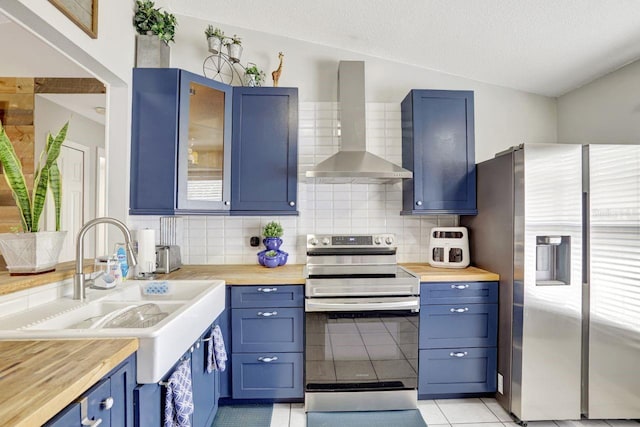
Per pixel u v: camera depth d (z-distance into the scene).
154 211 2.08
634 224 1.93
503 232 2.10
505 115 2.79
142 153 2.08
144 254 2.02
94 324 1.21
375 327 2.08
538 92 2.78
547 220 1.91
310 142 2.66
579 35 2.03
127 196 2.06
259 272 2.29
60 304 1.38
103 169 2.33
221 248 2.63
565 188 1.91
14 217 1.80
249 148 2.34
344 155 2.38
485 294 2.17
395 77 2.73
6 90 2.01
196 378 1.53
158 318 1.47
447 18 2.06
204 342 1.67
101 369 0.83
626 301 1.93
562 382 1.92
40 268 1.40
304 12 2.27
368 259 2.45
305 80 2.67
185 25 2.57
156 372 1.04
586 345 1.93
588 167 1.91
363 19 2.23
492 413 2.06
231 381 2.07
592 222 1.91
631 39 2.02
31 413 0.61
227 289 2.06
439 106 2.43
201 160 2.24
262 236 2.64
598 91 2.46
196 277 2.09
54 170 1.49
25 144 2.02
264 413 2.05
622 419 2.00
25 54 1.75
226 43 2.45
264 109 2.36
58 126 2.12
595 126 2.47
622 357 1.93
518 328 1.95
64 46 1.60
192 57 2.58
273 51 2.65
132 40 2.12
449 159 2.43
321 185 2.70
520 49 2.26
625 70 2.27
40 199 1.43
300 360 2.09
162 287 1.80
